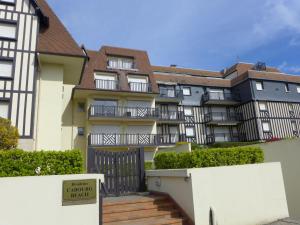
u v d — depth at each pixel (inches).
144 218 277.3
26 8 471.8
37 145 442.6
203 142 1206.3
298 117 1272.1
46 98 471.8
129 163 387.9
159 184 352.5
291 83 1311.5
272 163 341.4
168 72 1381.6
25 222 211.2
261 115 1200.8
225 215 286.8
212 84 1295.5
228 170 305.9
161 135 1097.4
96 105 896.3
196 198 276.1
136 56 1057.5
